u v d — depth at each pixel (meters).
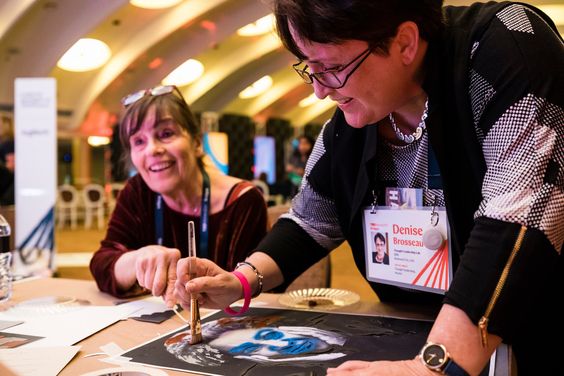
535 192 0.65
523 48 0.72
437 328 0.64
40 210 3.99
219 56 11.59
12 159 5.02
